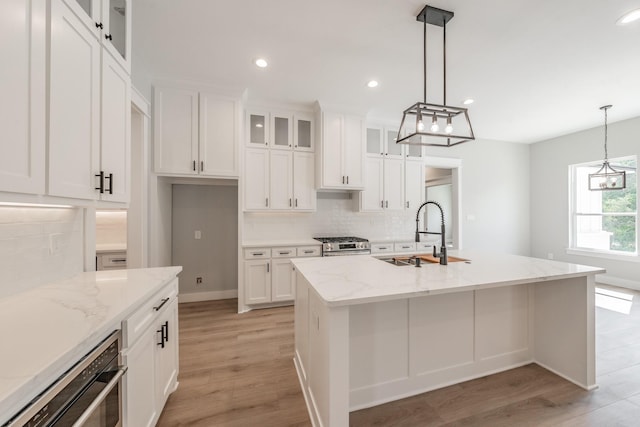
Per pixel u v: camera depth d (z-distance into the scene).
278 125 3.71
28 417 0.69
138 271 1.81
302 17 2.05
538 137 5.14
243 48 2.44
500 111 3.87
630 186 4.32
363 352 1.77
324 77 2.96
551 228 5.21
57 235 1.57
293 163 3.73
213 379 2.05
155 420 1.52
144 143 2.73
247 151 3.55
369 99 3.53
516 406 1.77
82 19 1.31
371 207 4.18
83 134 1.33
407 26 2.14
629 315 3.18
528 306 2.25
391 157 4.32
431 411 1.73
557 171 5.12
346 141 3.79
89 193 1.38
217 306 3.62
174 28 2.17
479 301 2.07
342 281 1.60
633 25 2.11
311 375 1.73
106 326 1.00
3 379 0.67
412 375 1.88
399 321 1.84
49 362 0.75
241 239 3.38
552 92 3.29
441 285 1.51
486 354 2.10
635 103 3.60
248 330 2.90
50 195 1.12
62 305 1.18
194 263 3.84
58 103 1.16
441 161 4.85
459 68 2.76
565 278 1.92
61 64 1.17
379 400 1.80
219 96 3.18
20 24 0.98
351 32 2.22
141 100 2.64
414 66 2.73
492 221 5.25
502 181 5.32
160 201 3.15
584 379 1.93
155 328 1.52
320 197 4.24
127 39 1.77
